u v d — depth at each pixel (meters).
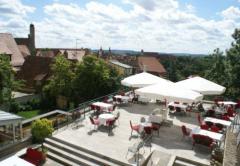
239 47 29.75
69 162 13.40
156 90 15.50
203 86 18.62
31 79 41.38
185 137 15.56
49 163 13.55
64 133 16.00
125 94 25.77
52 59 42.59
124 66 59.81
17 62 46.59
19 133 15.52
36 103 35.31
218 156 12.27
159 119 16.64
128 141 14.87
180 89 15.52
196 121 18.66
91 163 12.99
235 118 16.95
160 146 14.20
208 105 23.97
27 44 65.19
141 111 21.05
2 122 14.13
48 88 34.12
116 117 16.98
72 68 35.41
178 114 20.34
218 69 34.75
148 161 12.59
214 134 14.05
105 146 14.12
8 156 13.90
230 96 30.75
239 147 12.74
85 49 72.62
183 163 12.59
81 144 14.34
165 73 71.69
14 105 31.97
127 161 12.44
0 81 24.67
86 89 33.31
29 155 12.41
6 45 44.12
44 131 15.13
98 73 33.12
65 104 35.03
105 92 34.50
